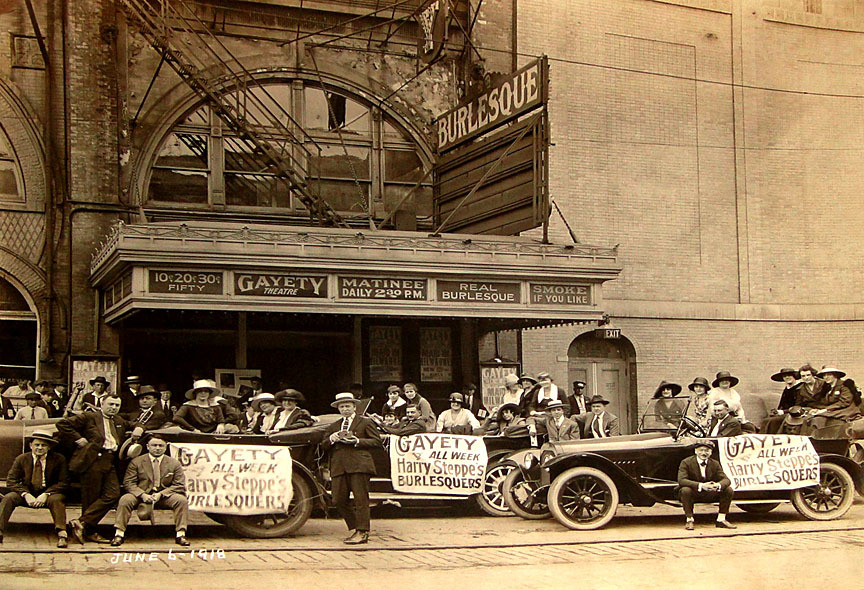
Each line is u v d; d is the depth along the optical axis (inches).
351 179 807.1
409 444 485.1
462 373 804.0
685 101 840.9
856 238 853.2
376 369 788.6
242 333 751.1
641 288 820.0
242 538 419.2
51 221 716.7
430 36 812.6
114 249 600.1
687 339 831.7
